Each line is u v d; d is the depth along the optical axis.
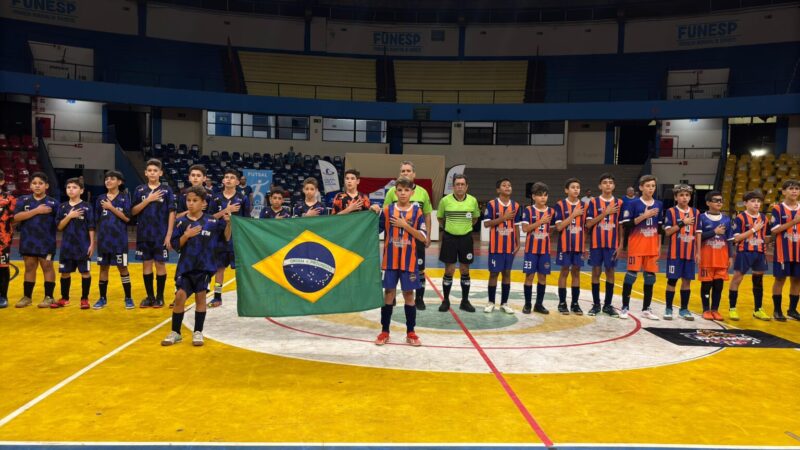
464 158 31.70
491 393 4.61
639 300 9.65
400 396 4.50
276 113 29.27
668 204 28.47
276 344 6.18
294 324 7.27
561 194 29.22
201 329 6.09
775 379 5.14
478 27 34.88
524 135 31.39
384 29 35.31
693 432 3.86
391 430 3.80
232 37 33.69
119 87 26.72
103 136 28.53
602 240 8.02
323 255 6.14
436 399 4.44
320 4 35.03
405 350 5.98
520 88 33.69
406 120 30.66
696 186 28.64
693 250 7.82
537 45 34.41
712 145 29.53
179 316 6.10
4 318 7.17
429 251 17.92
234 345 6.09
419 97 33.78
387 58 35.34
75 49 30.25
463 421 3.98
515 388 4.75
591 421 4.03
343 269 6.18
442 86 34.41
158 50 32.12
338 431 3.77
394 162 20.69
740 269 7.96
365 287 6.22
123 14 31.45
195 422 3.89
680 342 6.51
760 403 4.49
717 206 7.87
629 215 7.89
